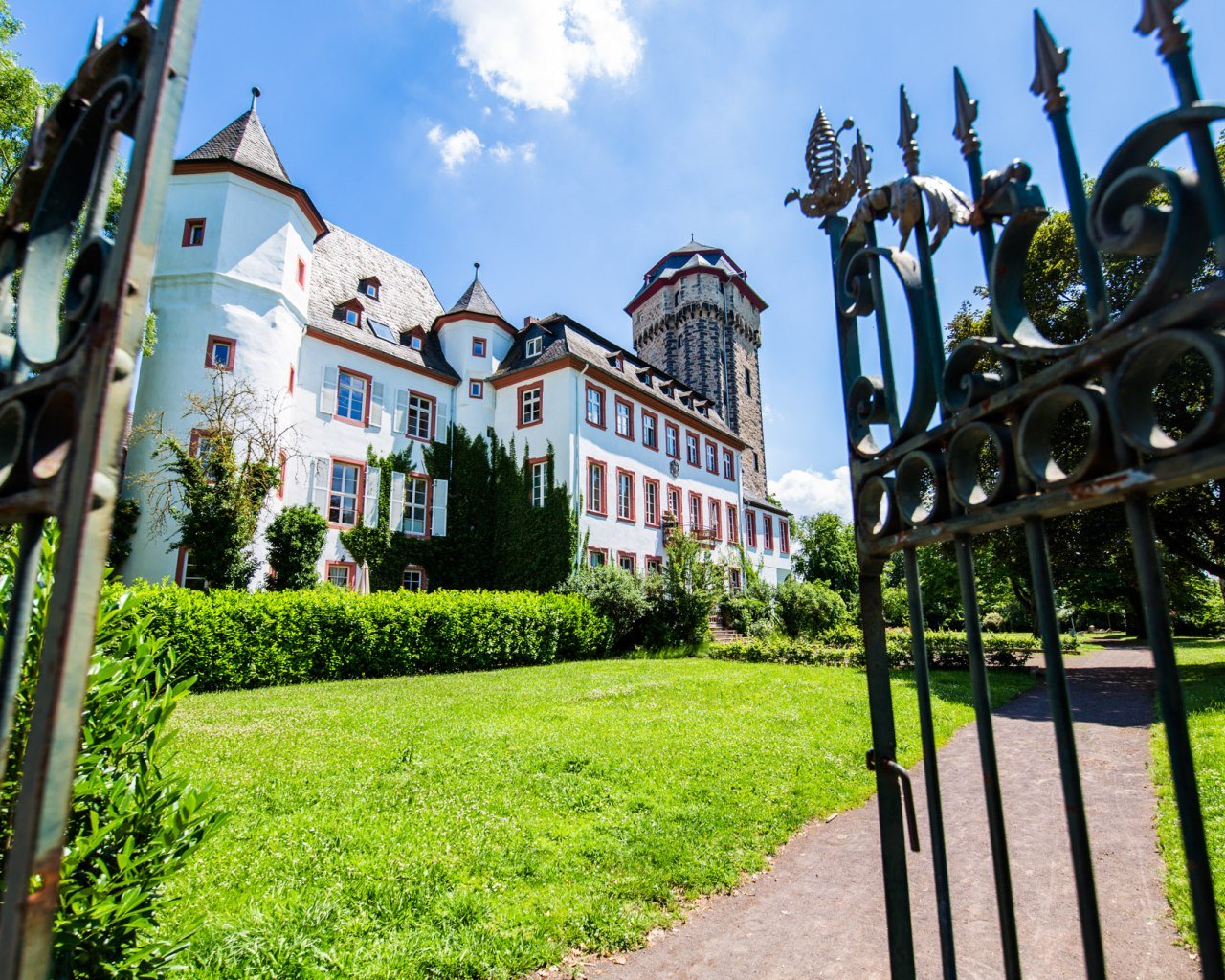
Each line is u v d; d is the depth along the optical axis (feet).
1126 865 14.69
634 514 97.45
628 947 11.59
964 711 34.71
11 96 51.26
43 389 4.07
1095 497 3.20
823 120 6.71
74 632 3.34
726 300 153.17
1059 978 10.57
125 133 4.50
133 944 7.94
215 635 44.45
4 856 6.82
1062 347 3.34
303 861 14.19
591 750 24.09
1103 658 76.79
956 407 4.34
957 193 4.36
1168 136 3.00
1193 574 80.33
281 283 72.38
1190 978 10.44
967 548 4.34
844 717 31.30
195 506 57.00
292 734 27.71
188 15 4.14
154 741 8.39
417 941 11.21
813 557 156.87
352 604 52.16
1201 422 2.64
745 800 18.71
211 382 66.33
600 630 72.49
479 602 60.70
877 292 5.43
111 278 3.69
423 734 27.53
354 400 81.10
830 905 13.20
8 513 4.18
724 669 57.41
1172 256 2.81
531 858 14.55
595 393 93.50
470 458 90.89
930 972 10.87
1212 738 24.41
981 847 16.11
